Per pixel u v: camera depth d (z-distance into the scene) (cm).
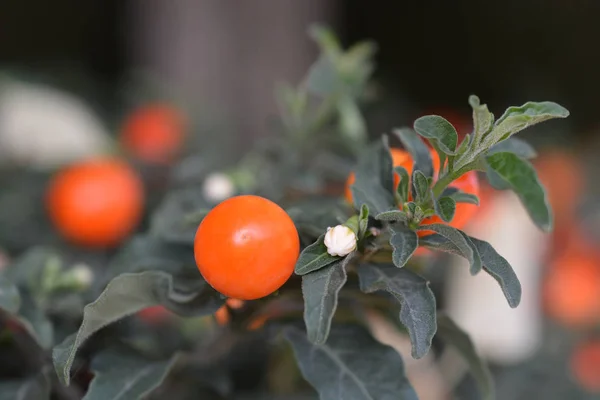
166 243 18
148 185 29
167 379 19
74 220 24
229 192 20
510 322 29
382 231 15
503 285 14
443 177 14
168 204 20
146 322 24
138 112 35
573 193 41
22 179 32
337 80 23
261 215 14
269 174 22
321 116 23
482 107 13
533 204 14
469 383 29
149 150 32
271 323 17
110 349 16
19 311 17
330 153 24
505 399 30
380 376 16
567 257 35
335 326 16
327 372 16
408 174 15
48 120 38
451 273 28
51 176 31
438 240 14
